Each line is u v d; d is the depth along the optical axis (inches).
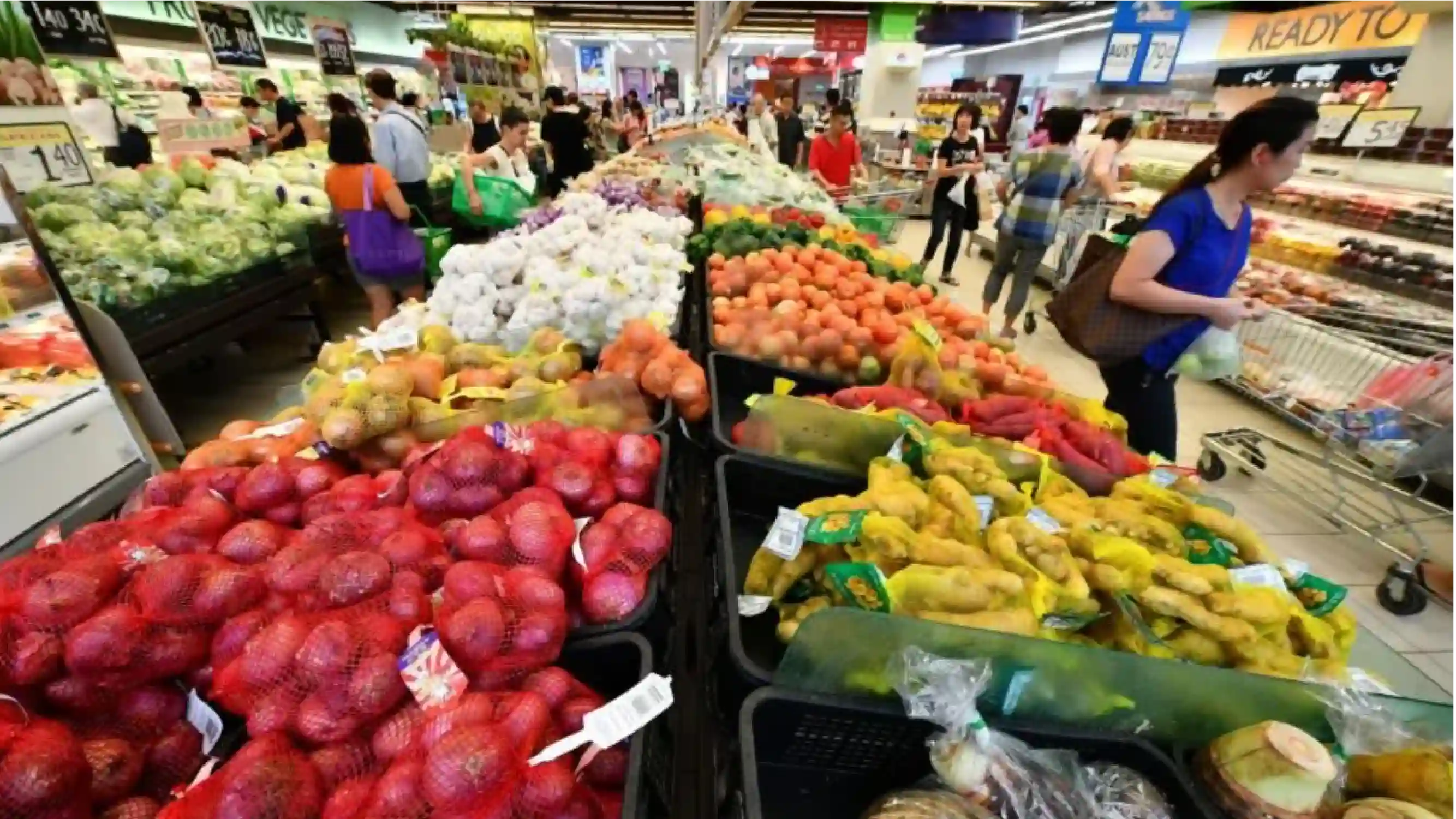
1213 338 87.1
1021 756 38.3
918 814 35.8
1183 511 53.5
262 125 321.4
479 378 71.1
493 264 90.0
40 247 89.7
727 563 51.7
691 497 85.2
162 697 38.5
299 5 472.4
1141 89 354.6
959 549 47.7
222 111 350.6
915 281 124.2
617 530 48.2
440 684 35.3
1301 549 110.1
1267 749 35.9
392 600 38.8
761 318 94.3
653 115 710.5
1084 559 47.5
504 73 426.0
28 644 36.3
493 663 36.9
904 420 63.4
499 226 227.1
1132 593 45.5
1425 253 134.2
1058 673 38.7
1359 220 150.9
